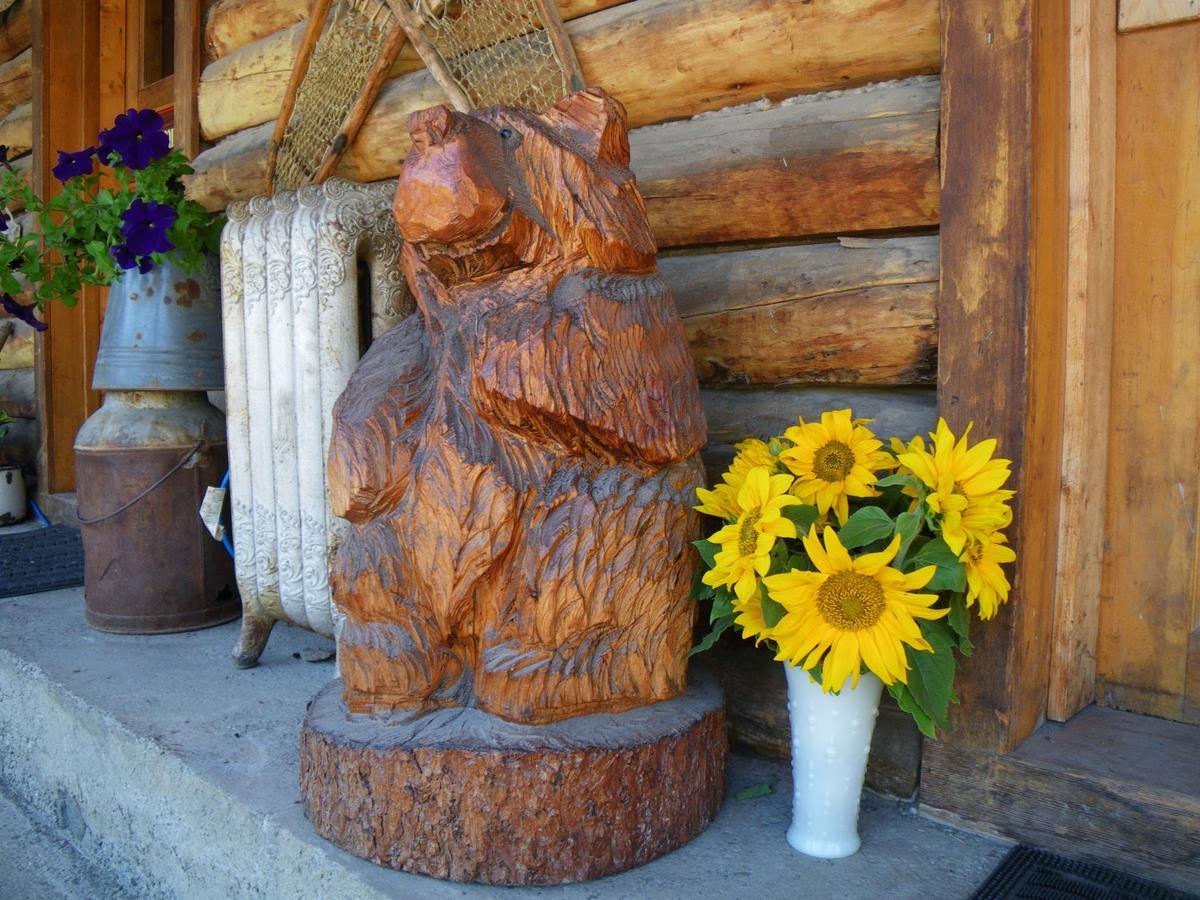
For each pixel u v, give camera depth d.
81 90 4.25
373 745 1.50
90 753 2.18
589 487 1.50
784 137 1.88
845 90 1.88
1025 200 1.55
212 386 2.69
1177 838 1.49
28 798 2.47
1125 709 1.84
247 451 2.25
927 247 1.75
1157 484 1.78
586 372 1.46
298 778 1.80
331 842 1.57
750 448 1.65
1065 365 1.71
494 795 1.45
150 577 2.66
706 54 1.99
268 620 2.39
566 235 1.50
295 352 2.13
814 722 1.54
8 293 2.93
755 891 1.47
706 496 1.57
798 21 1.86
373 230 2.13
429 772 1.46
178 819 1.88
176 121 3.45
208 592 2.75
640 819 1.52
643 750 1.50
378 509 1.55
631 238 1.54
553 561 1.47
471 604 1.51
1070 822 1.58
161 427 2.65
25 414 4.62
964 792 1.68
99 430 2.66
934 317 1.73
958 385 1.64
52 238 2.75
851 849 1.59
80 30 4.23
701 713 1.62
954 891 1.49
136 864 2.04
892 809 1.76
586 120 1.57
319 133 2.76
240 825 1.70
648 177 2.08
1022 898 1.46
